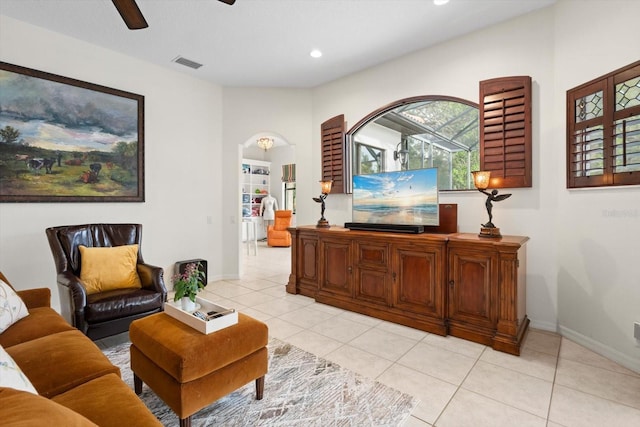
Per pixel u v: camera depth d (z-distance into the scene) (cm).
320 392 206
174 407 162
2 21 304
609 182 245
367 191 370
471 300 281
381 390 208
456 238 287
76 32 336
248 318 202
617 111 239
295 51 379
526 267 308
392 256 324
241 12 301
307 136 495
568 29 279
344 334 296
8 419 69
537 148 304
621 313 239
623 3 234
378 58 397
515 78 307
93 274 281
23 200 316
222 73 445
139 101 398
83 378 144
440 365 240
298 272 420
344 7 295
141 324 193
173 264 439
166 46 368
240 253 507
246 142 523
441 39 353
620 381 217
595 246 258
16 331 188
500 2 290
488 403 195
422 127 433
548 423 177
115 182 379
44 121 328
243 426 176
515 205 316
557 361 245
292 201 1011
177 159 441
